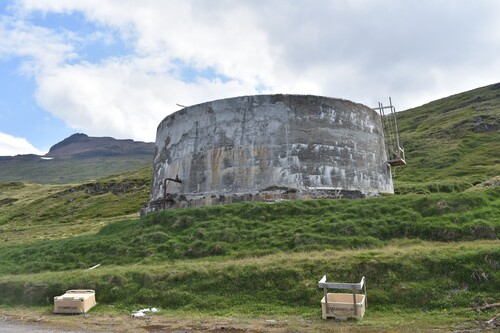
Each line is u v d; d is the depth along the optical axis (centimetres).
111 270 1457
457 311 1016
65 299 1224
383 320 1000
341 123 2258
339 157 2198
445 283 1125
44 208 7019
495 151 5834
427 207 1733
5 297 1393
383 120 2631
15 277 1535
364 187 2236
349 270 1222
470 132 6994
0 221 6488
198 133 2319
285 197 2062
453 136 7019
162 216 1991
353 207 1814
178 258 1612
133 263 1630
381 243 1522
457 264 1172
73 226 4225
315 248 1520
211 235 1722
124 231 2045
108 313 1195
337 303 1030
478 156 5716
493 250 1188
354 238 1556
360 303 1026
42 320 1151
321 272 1240
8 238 3672
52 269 1736
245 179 2133
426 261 1208
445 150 6253
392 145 2697
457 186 3738
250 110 2225
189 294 1239
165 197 2281
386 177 2420
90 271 1501
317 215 1820
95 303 1282
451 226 1549
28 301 1356
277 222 1798
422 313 1034
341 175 2172
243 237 1689
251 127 2200
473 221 1562
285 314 1093
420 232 1566
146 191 6969
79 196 7406
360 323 982
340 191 2117
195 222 1878
